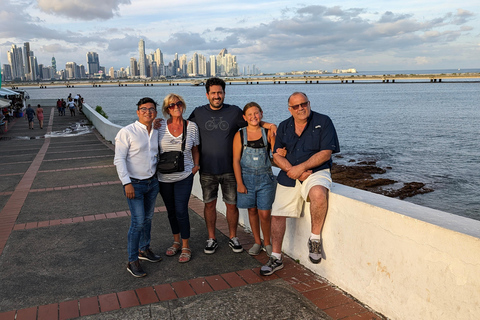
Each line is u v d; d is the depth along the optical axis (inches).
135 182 132.0
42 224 192.9
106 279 132.5
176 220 152.3
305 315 107.3
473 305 78.8
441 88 5565.9
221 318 106.5
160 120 140.1
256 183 142.0
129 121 1731.1
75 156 427.5
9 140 614.9
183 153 140.2
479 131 1232.2
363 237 109.5
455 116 1740.9
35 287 126.9
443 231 84.5
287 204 130.1
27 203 233.6
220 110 146.3
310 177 122.4
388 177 626.5
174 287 125.7
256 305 113.2
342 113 1936.5
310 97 3634.4
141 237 145.0
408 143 999.6
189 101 3161.9
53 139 613.9
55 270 140.0
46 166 366.6
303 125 125.3
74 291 124.0
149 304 114.6
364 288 111.1
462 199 513.3
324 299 116.0
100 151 464.8
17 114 1129.4
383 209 101.3
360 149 914.1
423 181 601.6
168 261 147.9
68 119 1018.1
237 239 157.4
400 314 98.3
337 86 7839.6
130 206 134.0
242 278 131.8
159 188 144.8
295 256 145.6
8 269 141.0
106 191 261.3
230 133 145.2
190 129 140.6
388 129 1296.8
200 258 150.4
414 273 93.0
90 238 172.9
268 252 148.9
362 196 115.5
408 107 2299.5
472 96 3481.8
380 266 104.1
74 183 288.0
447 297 84.6
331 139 120.7
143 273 134.3
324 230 126.3
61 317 108.2
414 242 92.4
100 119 662.5
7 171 345.7
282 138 128.4
